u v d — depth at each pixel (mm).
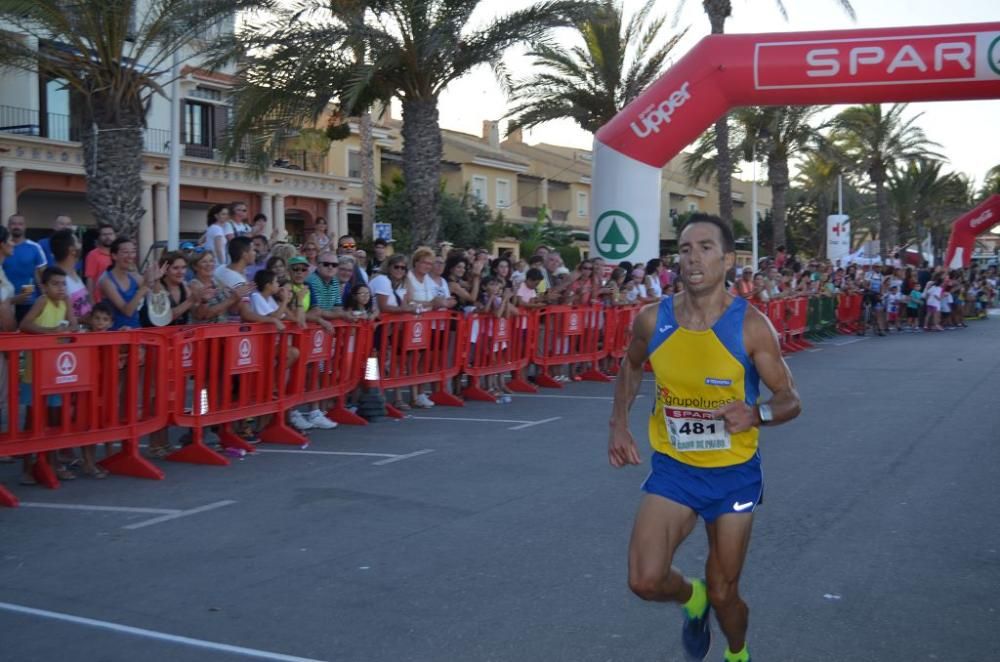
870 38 13195
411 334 10555
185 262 8570
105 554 5371
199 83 26703
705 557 5348
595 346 13711
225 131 15141
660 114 14867
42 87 23531
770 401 3291
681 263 3385
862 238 64812
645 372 15031
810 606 4547
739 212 65875
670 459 3471
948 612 4484
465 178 43094
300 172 30234
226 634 4172
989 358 17750
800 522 6070
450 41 14398
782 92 13938
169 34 13750
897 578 4969
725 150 24016
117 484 7090
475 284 11859
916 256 46281
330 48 14344
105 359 7043
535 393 12461
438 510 6359
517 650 4000
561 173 50594
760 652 3996
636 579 3271
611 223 15594
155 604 4555
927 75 12914
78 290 8547
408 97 15719
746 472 3410
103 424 7078
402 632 4195
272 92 14586
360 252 12664
